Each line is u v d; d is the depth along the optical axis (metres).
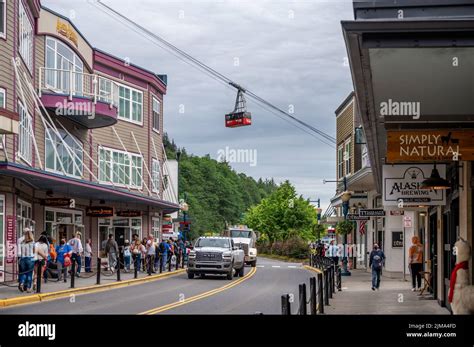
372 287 28.22
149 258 38.38
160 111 53.16
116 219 44.94
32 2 32.69
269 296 25.17
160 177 52.66
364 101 11.84
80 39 40.28
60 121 37.91
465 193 15.25
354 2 8.29
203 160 141.25
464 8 8.16
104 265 36.81
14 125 21.22
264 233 92.62
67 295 24.77
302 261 68.69
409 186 18.27
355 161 49.06
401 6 8.24
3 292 23.53
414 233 32.50
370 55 8.74
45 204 32.06
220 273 36.91
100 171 43.34
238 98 39.03
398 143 12.69
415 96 11.02
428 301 22.45
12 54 28.66
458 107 11.69
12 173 26.00
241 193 159.75
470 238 15.05
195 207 122.81
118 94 45.62
